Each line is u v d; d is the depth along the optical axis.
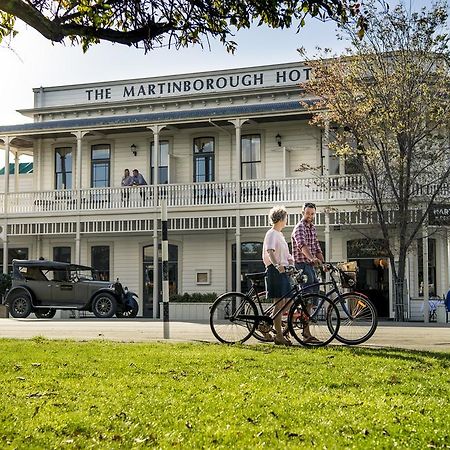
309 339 10.63
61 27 7.13
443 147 23.27
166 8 8.27
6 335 13.57
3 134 29.97
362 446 4.77
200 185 27.70
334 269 10.98
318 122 25.45
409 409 5.91
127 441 5.00
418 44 23.12
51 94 32.09
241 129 29.05
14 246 31.56
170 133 29.95
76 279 24.77
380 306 26.47
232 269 28.77
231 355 9.13
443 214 23.25
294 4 8.14
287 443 4.84
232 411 5.85
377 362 8.54
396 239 24.92
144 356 9.20
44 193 29.66
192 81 30.28
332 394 6.61
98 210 28.69
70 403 6.24
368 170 24.00
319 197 25.86
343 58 23.95
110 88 31.36
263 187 26.88
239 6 8.38
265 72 29.34
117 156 30.73
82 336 13.27
